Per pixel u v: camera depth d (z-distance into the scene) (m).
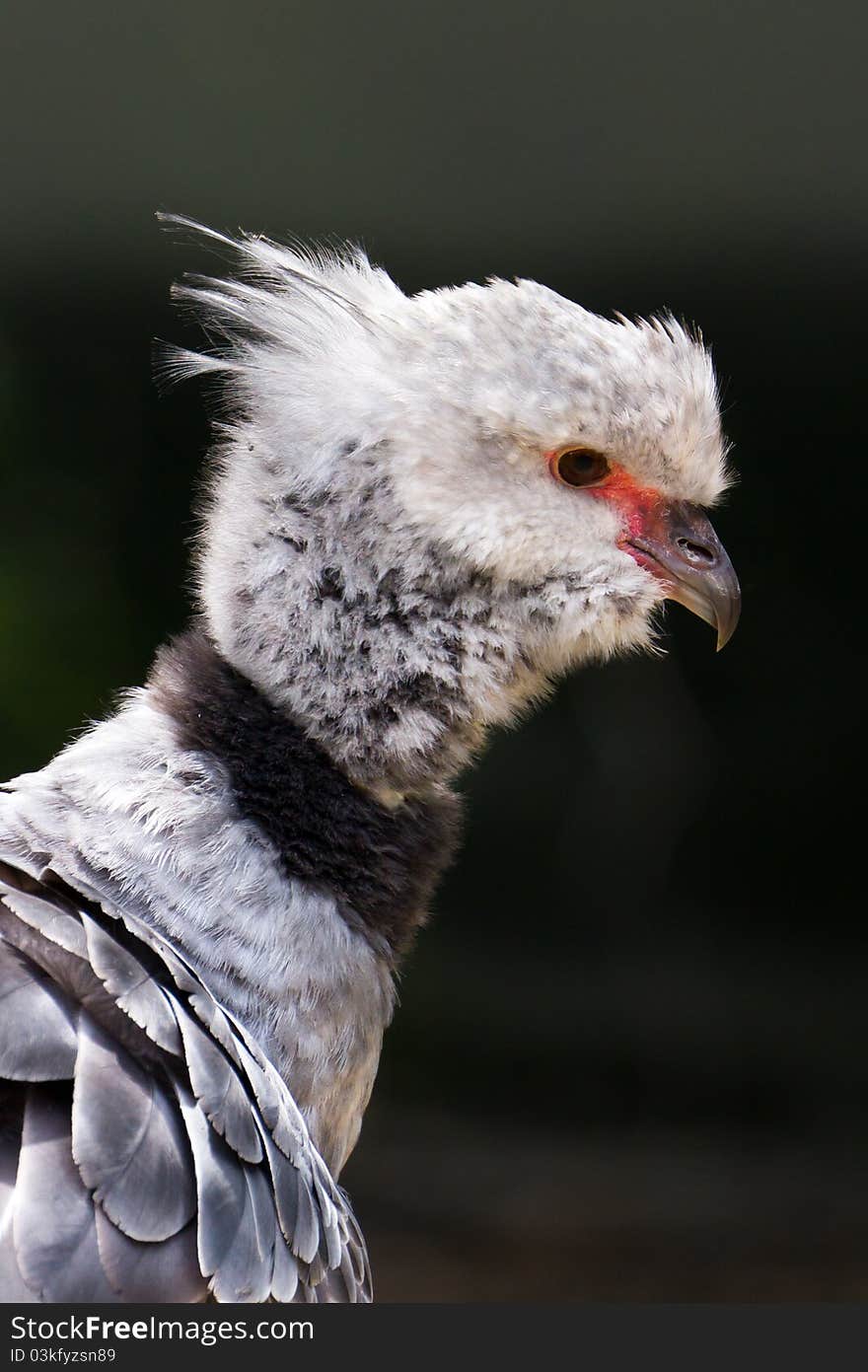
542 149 4.46
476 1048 4.94
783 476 5.34
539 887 5.83
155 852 2.84
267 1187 2.82
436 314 2.88
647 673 5.84
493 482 2.87
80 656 4.64
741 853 5.91
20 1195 2.78
